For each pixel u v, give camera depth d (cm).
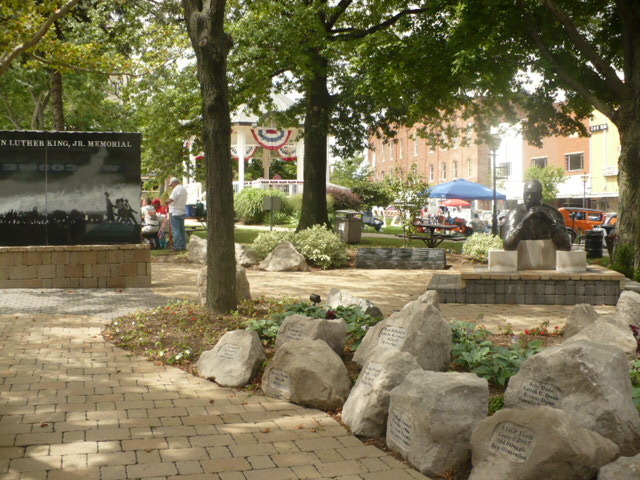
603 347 441
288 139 3669
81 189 1328
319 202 2403
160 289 1269
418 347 583
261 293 1255
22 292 1196
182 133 2473
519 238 1208
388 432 471
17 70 2877
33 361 696
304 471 428
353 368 641
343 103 2448
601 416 417
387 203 4600
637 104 1599
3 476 411
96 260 1278
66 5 1584
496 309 1101
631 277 1477
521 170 5647
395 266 1742
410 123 2575
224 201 905
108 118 3609
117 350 750
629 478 347
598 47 2028
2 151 1298
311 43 2123
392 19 2355
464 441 427
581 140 5175
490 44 1828
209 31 879
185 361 701
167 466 432
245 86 2238
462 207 5000
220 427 509
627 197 1591
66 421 516
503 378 553
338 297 911
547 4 1631
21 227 1309
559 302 1160
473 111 2594
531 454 374
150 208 2120
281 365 587
